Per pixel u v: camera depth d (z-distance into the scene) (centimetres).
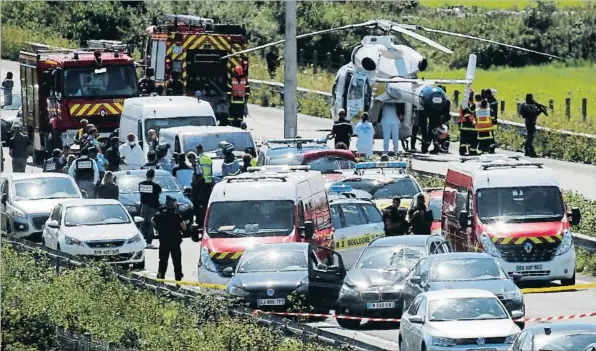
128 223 10681
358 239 10094
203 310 7606
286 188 9469
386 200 11238
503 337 6656
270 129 18112
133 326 7369
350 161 12281
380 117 15688
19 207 11562
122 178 12250
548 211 9912
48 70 15250
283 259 8500
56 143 15125
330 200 10231
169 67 16375
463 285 7875
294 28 12675
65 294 8119
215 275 9088
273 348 6712
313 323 8456
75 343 7181
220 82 16550
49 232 10706
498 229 9781
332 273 8569
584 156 16100
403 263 8556
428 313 6906
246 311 7488
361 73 15688
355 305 8269
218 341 6894
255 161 12444
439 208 11319
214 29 16588
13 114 17625
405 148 16225
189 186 12338
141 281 8669
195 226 9606
